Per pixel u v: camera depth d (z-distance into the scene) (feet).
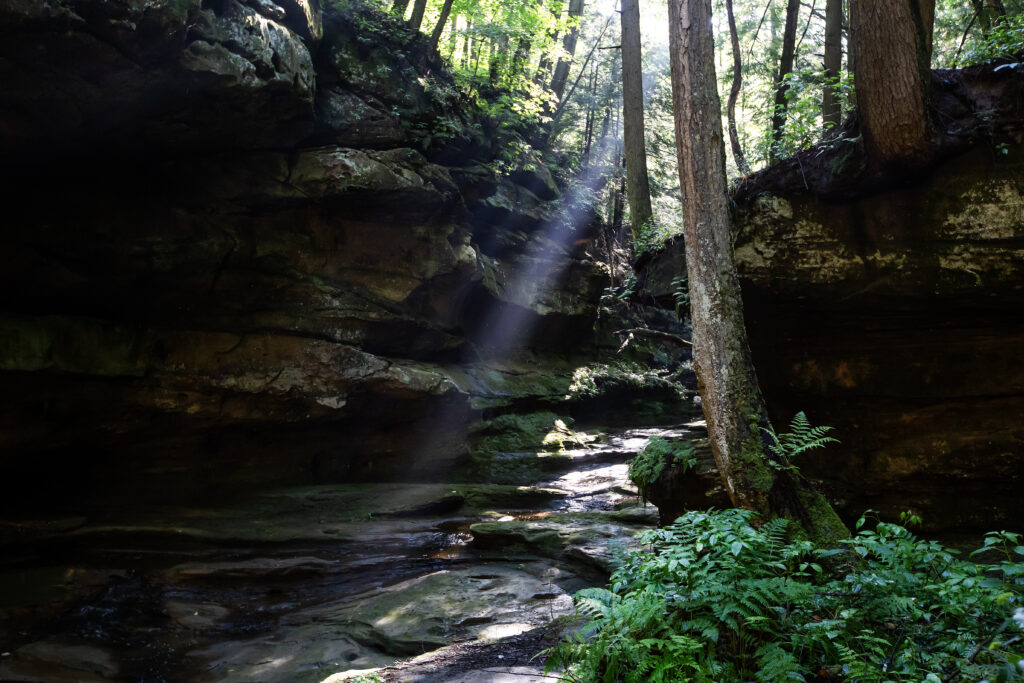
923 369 24.22
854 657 13.43
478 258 61.11
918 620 15.05
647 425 73.72
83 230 39.01
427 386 50.37
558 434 60.59
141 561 34.27
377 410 49.39
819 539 18.79
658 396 81.30
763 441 20.04
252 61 35.60
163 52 31.89
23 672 23.11
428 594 28.30
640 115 43.39
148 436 42.70
